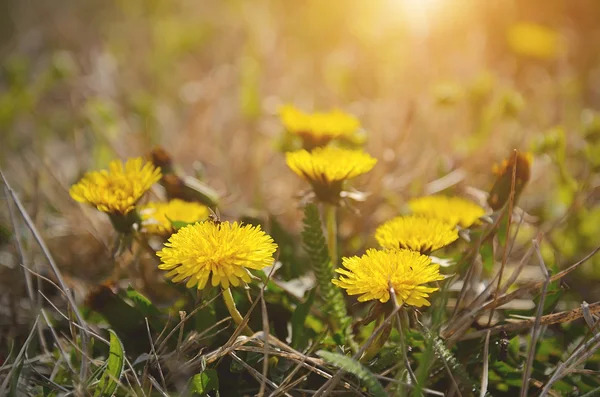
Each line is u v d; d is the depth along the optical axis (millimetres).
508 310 490
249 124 746
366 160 477
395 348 444
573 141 678
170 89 908
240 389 464
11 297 523
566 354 472
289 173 691
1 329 524
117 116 766
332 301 473
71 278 572
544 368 471
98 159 684
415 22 904
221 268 417
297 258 546
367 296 416
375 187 624
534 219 569
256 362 458
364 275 418
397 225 454
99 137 718
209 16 1087
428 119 741
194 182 536
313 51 1003
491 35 957
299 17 1057
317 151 504
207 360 444
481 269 514
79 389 428
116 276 535
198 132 760
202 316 470
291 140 621
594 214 593
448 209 500
